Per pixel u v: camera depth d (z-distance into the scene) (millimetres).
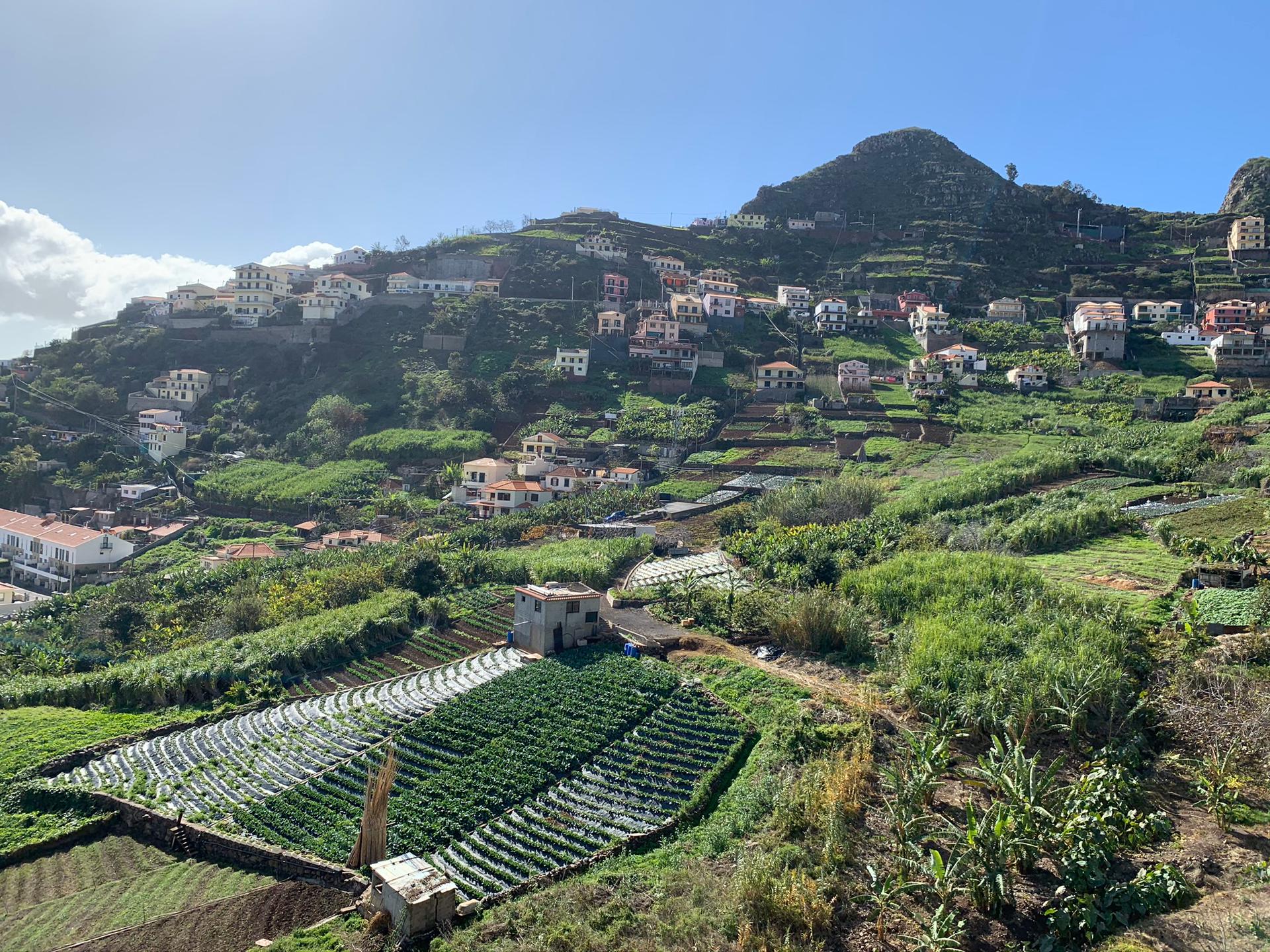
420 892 29547
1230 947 21172
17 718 54188
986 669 39969
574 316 170500
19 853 39844
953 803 31922
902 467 106875
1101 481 83562
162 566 102625
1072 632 42562
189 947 31172
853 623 51062
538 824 36938
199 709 55188
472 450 129375
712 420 132000
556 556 80375
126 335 173375
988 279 192250
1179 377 135875
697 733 43031
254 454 138375
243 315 178500
